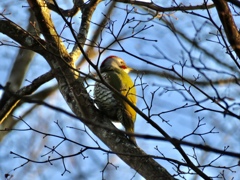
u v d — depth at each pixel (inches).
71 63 450.0
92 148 372.8
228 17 358.3
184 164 361.1
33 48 445.4
